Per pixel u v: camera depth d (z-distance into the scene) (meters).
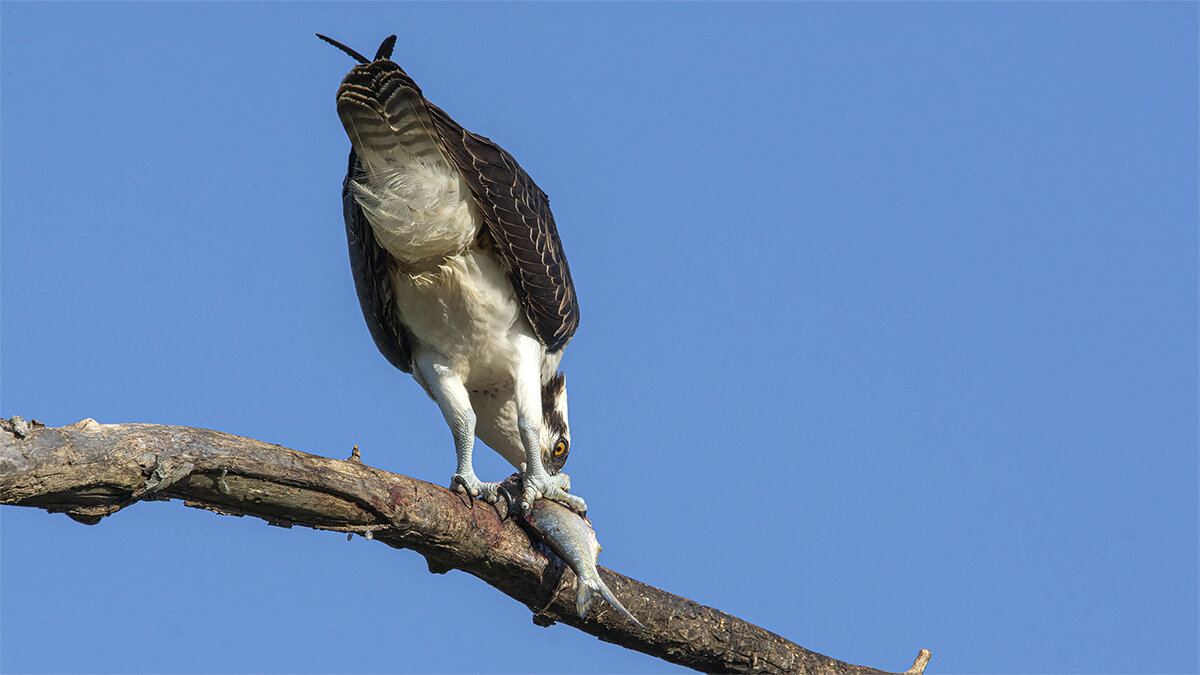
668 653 12.83
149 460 9.02
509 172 12.55
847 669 13.48
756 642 13.06
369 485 10.45
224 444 9.48
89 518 9.16
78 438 8.73
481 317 13.30
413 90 11.24
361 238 13.03
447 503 11.33
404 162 11.95
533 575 12.06
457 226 12.47
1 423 8.47
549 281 13.20
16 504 8.56
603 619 12.41
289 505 9.96
